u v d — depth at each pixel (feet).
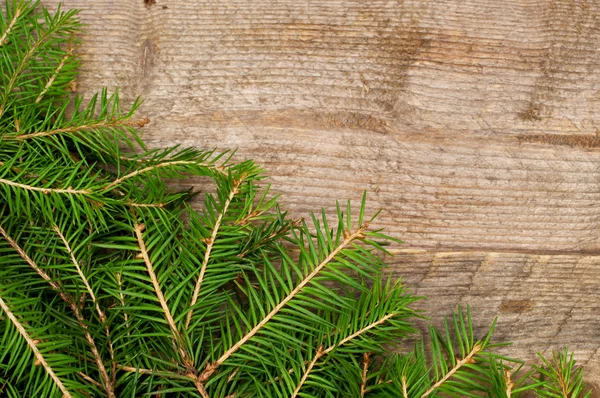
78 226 1.91
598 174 2.10
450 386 1.86
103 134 1.92
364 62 2.09
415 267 2.08
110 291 1.84
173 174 1.93
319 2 2.10
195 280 1.86
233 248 1.90
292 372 1.88
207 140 2.07
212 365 1.81
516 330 2.10
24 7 1.95
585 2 2.11
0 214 1.88
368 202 2.08
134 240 1.85
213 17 2.09
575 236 2.10
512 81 2.10
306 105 2.08
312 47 2.09
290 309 1.86
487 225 2.09
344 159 2.08
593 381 2.11
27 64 1.91
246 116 2.08
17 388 1.85
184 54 2.08
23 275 1.85
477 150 2.09
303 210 2.07
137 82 2.07
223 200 1.84
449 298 2.09
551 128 2.10
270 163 2.07
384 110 2.09
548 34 2.10
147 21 2.09
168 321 1.82
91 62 2.07
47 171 1.83
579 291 2.10
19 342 1.75
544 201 2.09
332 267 1.82
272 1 2.09
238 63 2.08
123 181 1.88
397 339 2.08
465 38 2.10
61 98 2.02
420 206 2.08
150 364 1.86
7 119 1.89
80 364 1.81
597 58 2.10
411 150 2.09
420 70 2.09
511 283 2.10
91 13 2.08
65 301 1.86
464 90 2.10
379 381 1.92
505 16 2.11
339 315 1.93
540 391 1.90
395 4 2.10
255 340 1.82
